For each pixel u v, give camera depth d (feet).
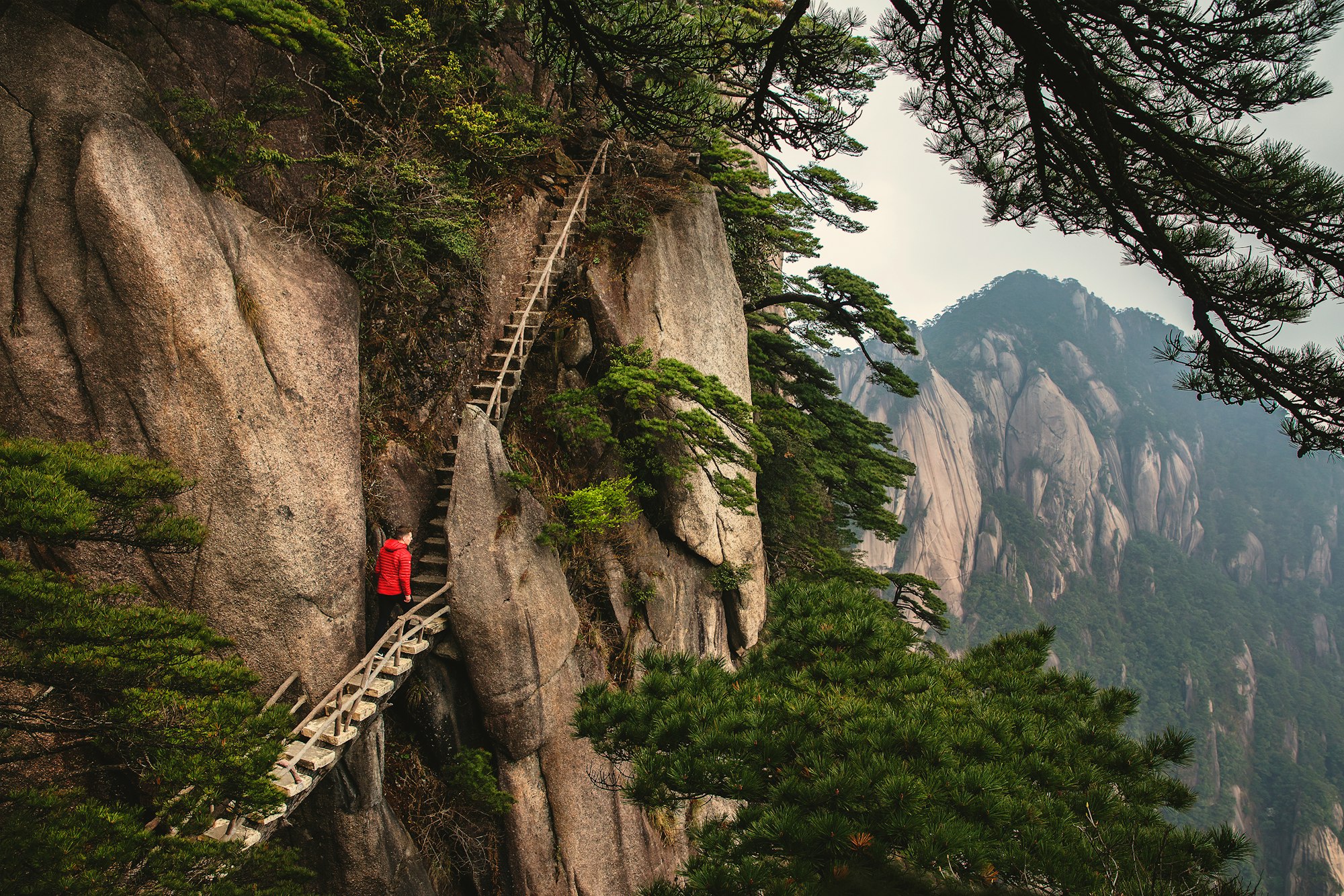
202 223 30.04
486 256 48.06
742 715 23.12
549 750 41.60
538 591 40.83
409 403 42.98
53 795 17.71
